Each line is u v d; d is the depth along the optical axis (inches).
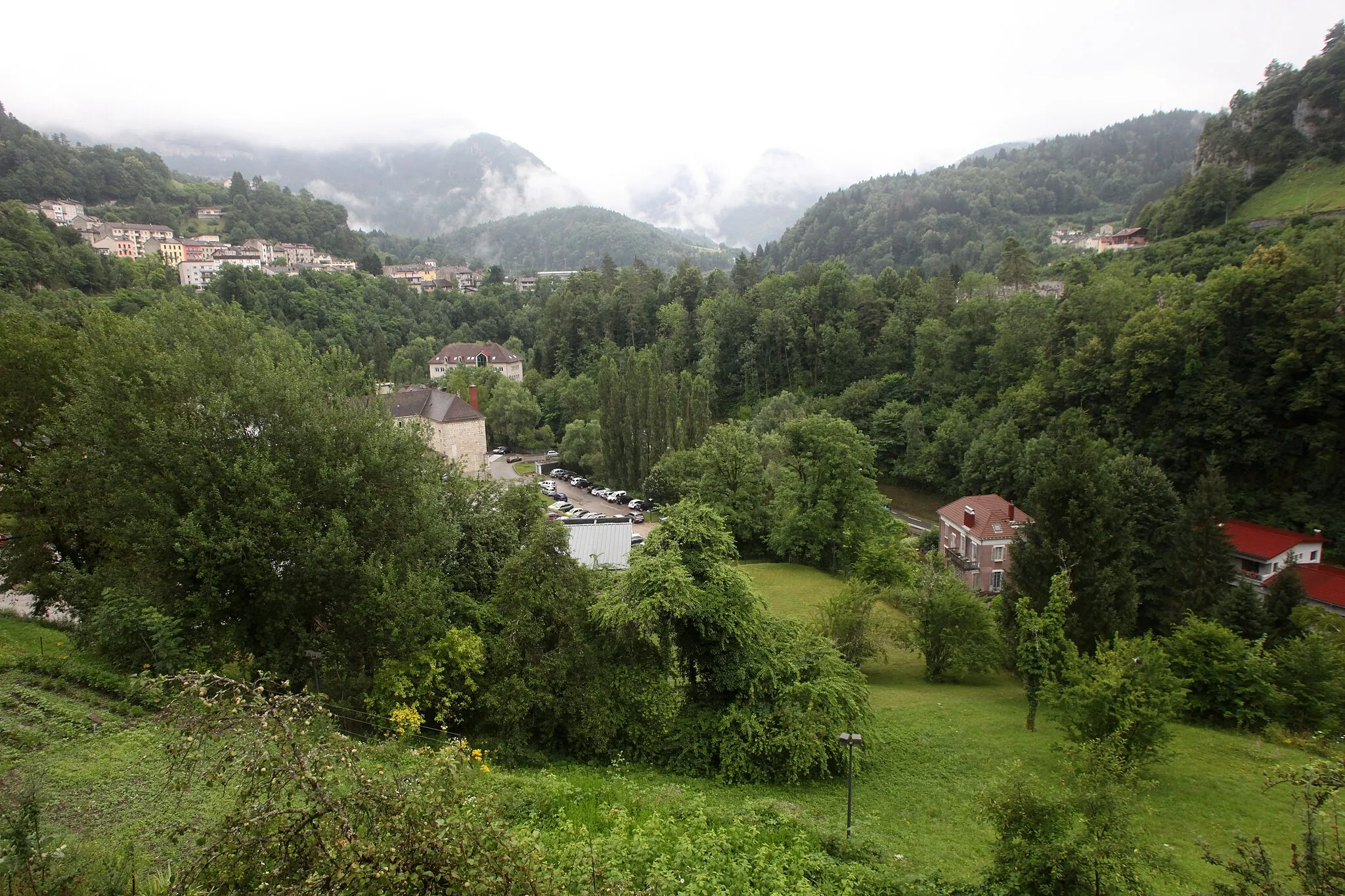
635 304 4640.8
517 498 959.6
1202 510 1401.3
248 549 685.9
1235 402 2078.0
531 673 723.4
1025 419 2568.9
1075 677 780.0
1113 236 4805.6
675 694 784.3
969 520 2012.8
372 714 668.1
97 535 834.2
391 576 713.0
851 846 550.6
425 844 245.4
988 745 837.8
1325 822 394.9
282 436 764.0
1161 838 637.3
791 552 2023.9
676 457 2466.8
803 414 2970.0
